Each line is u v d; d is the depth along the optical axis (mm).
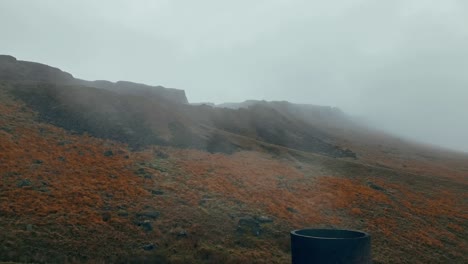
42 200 27188
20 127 42656
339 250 11062
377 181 51625
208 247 25312
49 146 39625
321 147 87125
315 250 11172
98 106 57625
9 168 31359
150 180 36438
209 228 28359
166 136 54000
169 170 40938
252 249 26500
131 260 22234
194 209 31234
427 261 28828
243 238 27938
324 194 42094
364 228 33812
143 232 25750
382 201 42594
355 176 53156
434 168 82812
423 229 36031
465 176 73812
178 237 25969
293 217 33750
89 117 52906
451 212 42906
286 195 39844
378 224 35375
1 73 71688
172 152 48562
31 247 21031
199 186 37406
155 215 28578
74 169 35062
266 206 35375
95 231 24391
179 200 32688
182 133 57344
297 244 11586
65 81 85438
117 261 21891
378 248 29766
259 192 39250
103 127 51188
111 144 46156
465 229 38031
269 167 49781
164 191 34250
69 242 22469
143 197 31891
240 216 31812
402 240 32312
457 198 49625
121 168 38375
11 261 19312
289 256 26359
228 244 26625
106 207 28594
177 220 28562
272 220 31938
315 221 33844
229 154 53438
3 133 38969
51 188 29703
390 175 56531
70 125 48844
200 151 51750
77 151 40500
